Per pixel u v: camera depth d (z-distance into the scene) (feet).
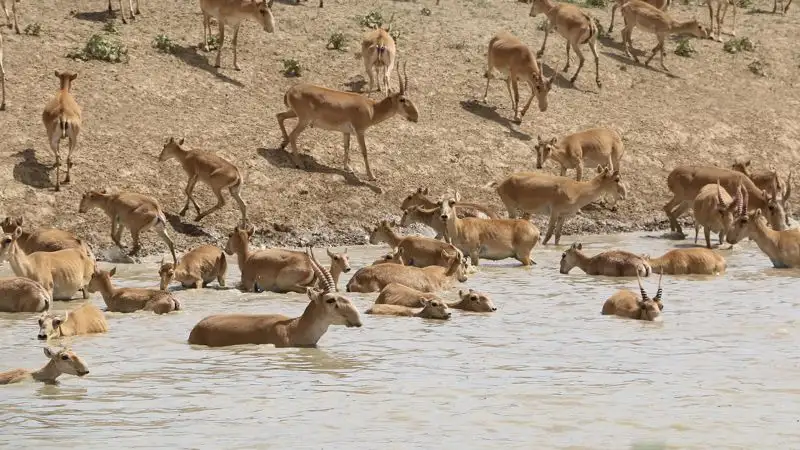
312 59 119.96
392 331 58.95
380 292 67.97
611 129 112.78
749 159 121.60
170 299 64.03
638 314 62.49
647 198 110.42
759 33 149.69
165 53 114.52
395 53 117.50
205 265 72.02
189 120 104.88
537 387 46.93
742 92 133.69
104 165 95.81
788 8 161.68
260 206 96.07
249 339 55.26
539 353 53.62
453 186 105.09
